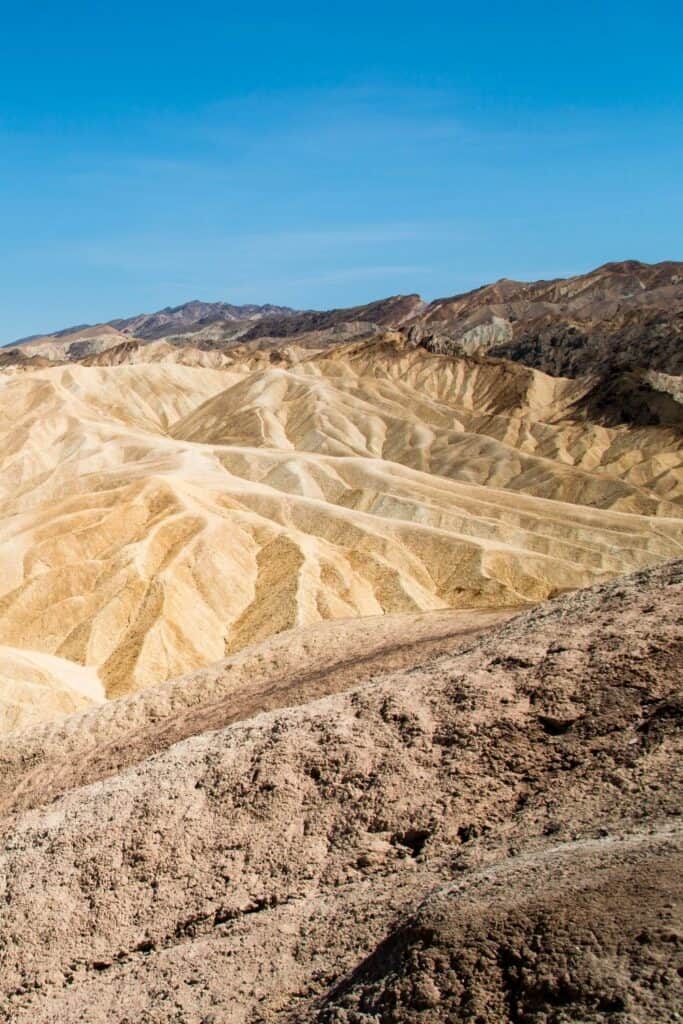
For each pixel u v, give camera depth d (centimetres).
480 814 1584
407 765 1745
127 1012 1359
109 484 11900
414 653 2717
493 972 999
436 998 1001
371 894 1459
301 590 6962
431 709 1867
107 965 1570
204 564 7175
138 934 1605
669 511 14350
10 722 4628
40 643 6381
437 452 18112
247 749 1948
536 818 1480
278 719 2059
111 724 3106
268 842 1697
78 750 3003
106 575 6950
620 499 14638
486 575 8431
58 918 1675
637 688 1681
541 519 11012
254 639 6656
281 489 12531
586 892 1066
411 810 1647
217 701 3028
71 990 1518
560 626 2097
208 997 1314
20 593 6775
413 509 11100
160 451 14438
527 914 1059
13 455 15788
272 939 1416
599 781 1503
